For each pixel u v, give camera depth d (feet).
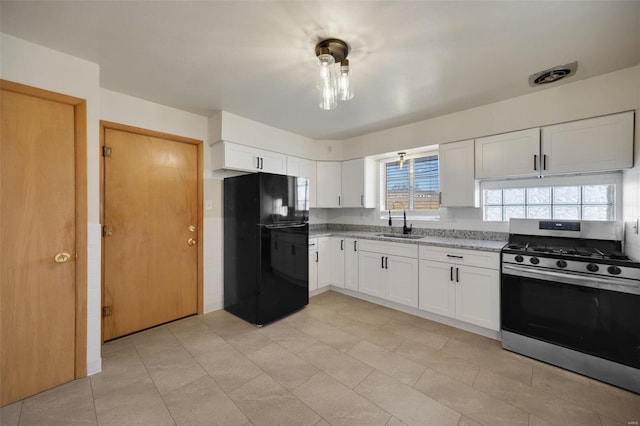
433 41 5.62
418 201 12.01
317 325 9.02
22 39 5.53
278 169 11.37
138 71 6.84
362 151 12.47
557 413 5.09
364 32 5.33
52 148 5.91
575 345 6.36
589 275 6.23
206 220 10.04
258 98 8.43
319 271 11.92
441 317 9.17
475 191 9.24
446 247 8.77
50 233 5.88
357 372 6.41
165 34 5.41
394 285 10.18
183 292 9.64
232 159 9.71
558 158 7.59
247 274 9.35
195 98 8.43
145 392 5.74
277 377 6.23
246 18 4.95
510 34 5.39
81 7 4.65
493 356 7.09
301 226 10.48
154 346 7.66
